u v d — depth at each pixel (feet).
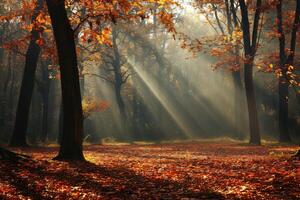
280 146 92.12
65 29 49.67
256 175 36.37
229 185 31.91
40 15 56.70
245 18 100.07
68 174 38.50
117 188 31.55
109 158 58.44
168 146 103.09
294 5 153.79
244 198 26.55
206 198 27.30
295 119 166.09
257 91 184.14
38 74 192.54
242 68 137.69
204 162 51.55
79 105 50.47
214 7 128.57
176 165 48.11
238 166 45.65
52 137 184.34
